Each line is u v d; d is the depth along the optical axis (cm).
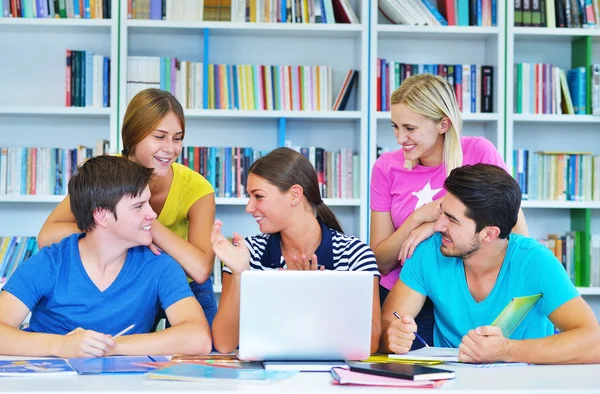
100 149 398
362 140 399
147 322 213
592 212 435
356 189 405
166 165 242
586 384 153
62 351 186
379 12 427
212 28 396
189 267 238
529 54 433
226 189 404
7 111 387
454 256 207
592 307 425
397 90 248
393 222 266
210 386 147
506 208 201
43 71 414
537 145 434
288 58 423
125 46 390
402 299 224
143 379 155
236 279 195
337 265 218
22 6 392
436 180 254
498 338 184
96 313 207
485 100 409
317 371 167
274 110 400
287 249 222
